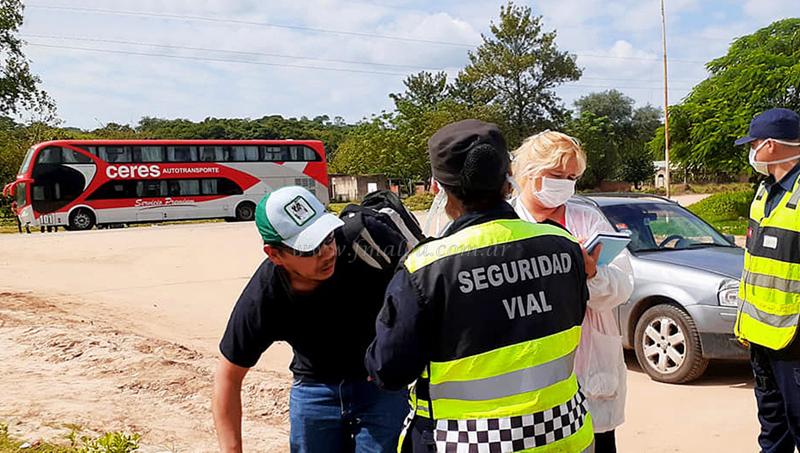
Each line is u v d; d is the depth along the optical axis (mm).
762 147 3846
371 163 69000
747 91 27609
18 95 45094
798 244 3662
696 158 28859
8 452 4453
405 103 69250
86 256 18141
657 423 5398
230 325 2834
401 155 65438
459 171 2258
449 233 2275
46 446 4566
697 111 29000
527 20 66250
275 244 2646
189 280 14031
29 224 29969
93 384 6230
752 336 3885
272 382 6391
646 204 7707
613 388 3270
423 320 2164
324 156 36156
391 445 2980
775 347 3742
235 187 34062
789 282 3695
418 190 67000
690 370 6297
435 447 2227
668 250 7039
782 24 29609
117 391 6027
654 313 6551
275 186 34969
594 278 3111
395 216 2951
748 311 3934
